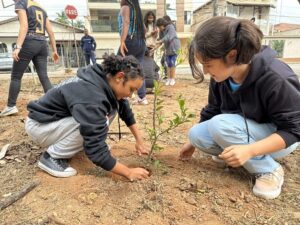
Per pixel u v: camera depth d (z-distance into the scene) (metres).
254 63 1.61
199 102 4.30
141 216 1.64
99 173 2.04
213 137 1.91
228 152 1.63
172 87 5.73
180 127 3.03
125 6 3.74
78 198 1.78
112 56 1.89
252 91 1.71
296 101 1.60
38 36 3.58
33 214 1.68
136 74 1.87
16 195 1.80
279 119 1.65
